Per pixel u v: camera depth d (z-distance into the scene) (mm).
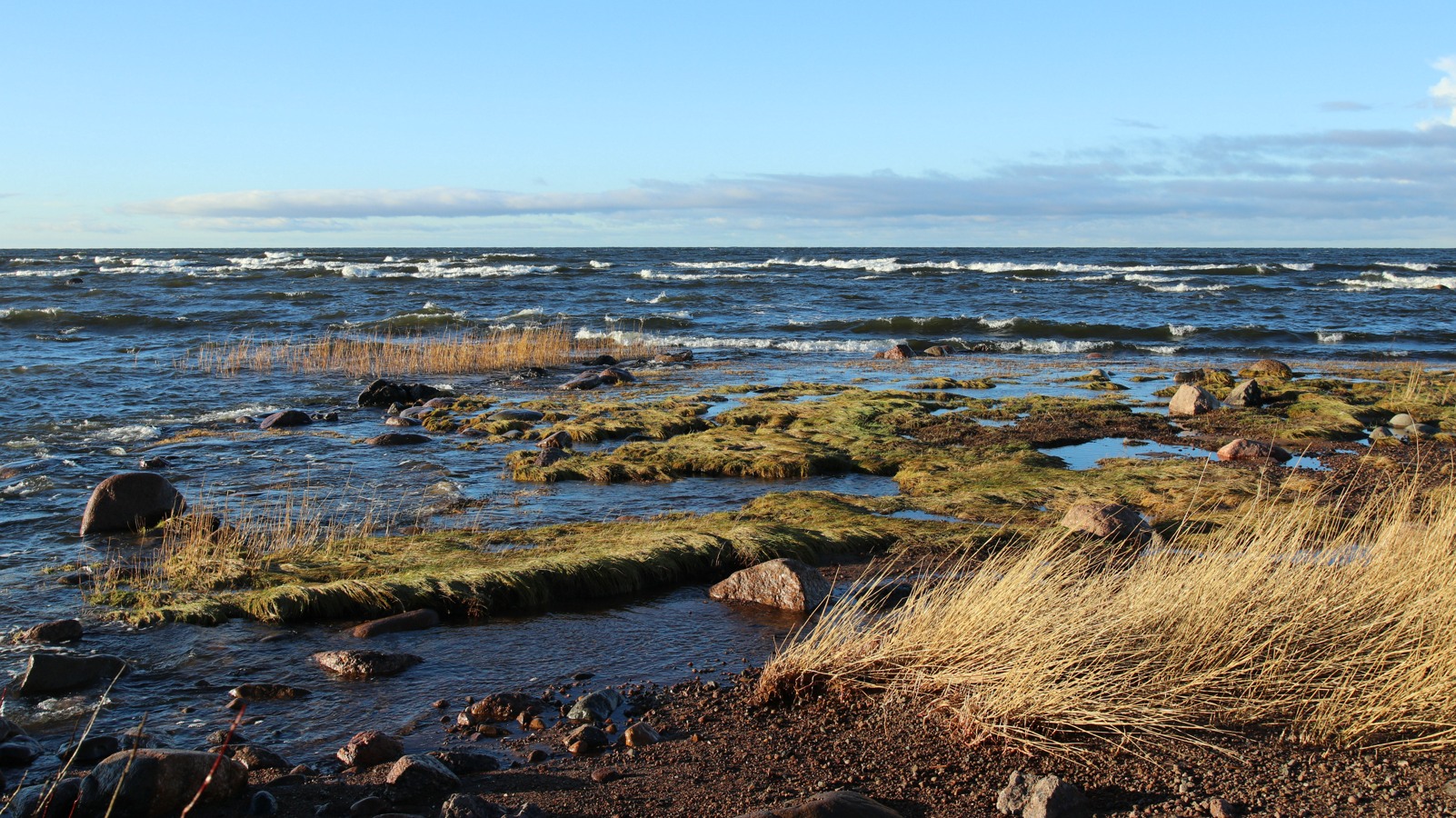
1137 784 4719
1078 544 9141
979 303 47500
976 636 5672
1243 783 4691
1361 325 38375
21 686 6184
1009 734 5145
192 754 4758
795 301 47875
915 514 11133
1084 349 32469
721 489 12539
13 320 33500
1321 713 5246
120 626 7410
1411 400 19344
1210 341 35031
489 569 8367
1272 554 6617
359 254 138250
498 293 49750
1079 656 5398
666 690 6348
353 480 12727
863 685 5883
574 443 15500
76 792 4613
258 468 13375
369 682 6496
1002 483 12484
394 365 25297
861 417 17156
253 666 6727
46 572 8758
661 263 91812
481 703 5980
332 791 4914
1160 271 75062
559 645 7227
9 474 12758
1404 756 4910
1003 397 20484
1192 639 5621
